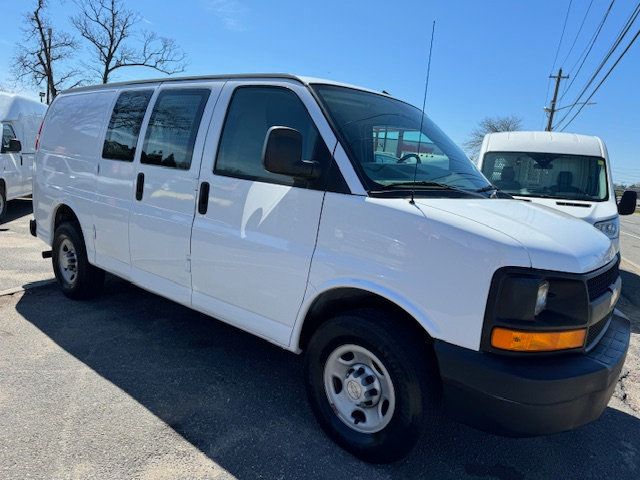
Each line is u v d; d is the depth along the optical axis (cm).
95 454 278
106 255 452
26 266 654
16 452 275
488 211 279
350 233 277
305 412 335
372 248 269
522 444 318
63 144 509
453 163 360
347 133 299
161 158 388
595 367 243
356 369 287
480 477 284
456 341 246
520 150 772
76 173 483
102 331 447
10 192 1048
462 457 301
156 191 388
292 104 319
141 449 285
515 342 235
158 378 368
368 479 274
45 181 533
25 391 338
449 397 251
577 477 292
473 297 240
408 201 271
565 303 240
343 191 284
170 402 337
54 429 298
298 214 299
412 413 261
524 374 231
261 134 328
